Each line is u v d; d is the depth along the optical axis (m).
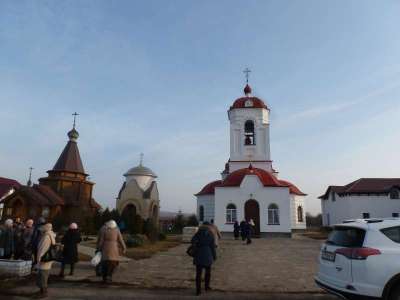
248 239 23.97
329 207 47.69
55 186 36.28
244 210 30.41
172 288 10.52
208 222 10.49
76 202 35.97
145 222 29.31
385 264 7.14
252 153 37.00
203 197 37.00
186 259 16.55
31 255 12.91
